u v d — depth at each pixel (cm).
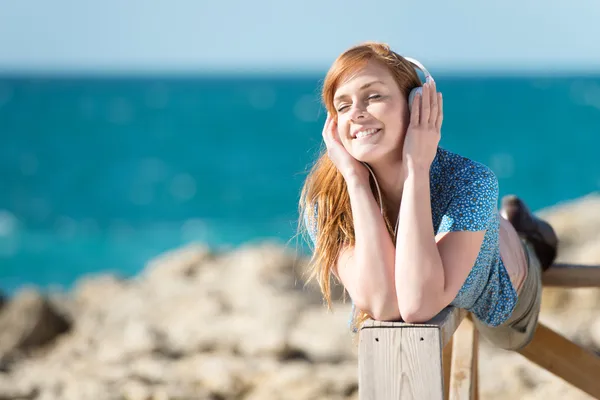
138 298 1291
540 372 795
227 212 4194
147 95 12519
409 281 368
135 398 751
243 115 9400
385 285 379
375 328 334
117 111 9781
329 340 959
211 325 1052
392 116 391
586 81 16238
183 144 7112
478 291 427
